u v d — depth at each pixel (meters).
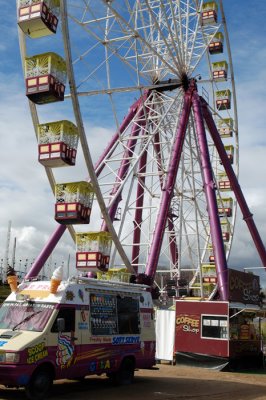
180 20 28.88
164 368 21.00
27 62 19.75
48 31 19.28
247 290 24.50
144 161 31.94
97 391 13.34
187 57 30.55
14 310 12.68
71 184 20.22
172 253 36.97
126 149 26.05
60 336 12.20
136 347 15.09
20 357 10.94
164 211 26.48
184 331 22.81
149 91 30.59
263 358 24.12
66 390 13.30
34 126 22.00
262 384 17.59
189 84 30.28
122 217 26.27
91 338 13.25
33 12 18.61
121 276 24.73
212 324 22.19
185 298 29.20
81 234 21.75
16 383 10.80
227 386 16.22
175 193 31.03
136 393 13.30
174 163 27.69
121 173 28.22
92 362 13.16
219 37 36.88
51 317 12.12
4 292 47.56
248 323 24.48
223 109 40.44
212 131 33.91
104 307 14.05
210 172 29.69
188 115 29.72
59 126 19.83
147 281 24.41
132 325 15.12
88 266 21.30
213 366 21.61
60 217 20.16
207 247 35.28
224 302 22.16
